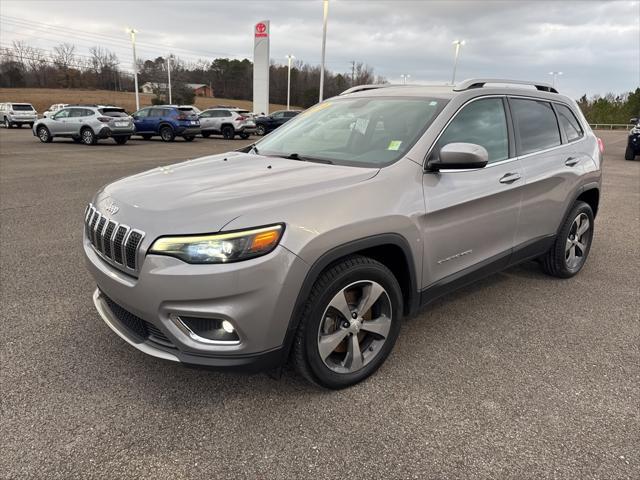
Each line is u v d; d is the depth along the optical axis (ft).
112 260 8.40
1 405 8.52
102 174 36.83
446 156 9.31
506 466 7.35
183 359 7.79
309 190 8.44
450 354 10.61
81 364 9.86
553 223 13.74
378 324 9.34
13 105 106.63
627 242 19.93
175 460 7.37
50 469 7.13
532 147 12.80
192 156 53.31
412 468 7.29
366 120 11.36
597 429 8.20
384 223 8.75
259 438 7.87
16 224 21.04
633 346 11.10
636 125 56.44
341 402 8.84
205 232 7.39
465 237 10.70
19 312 12.14
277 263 7.52
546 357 10.55
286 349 8.09
